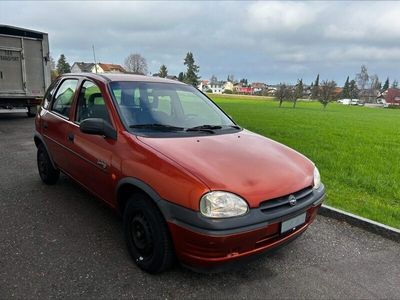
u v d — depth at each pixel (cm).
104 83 385
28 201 456
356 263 341
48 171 503
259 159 312
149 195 282
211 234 250
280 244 288
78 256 327
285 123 2017
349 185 612
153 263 294
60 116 454
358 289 298
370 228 412
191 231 256
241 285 295
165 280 296
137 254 313
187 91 445
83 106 407
